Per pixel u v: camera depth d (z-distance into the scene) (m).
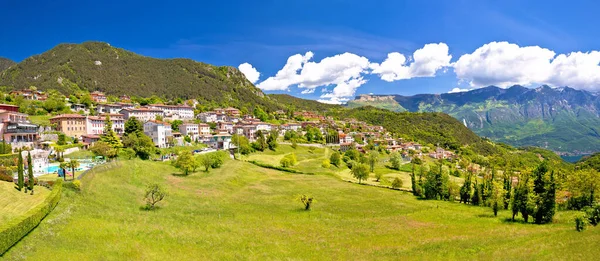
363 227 61.22
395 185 119.75
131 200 66.94
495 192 90.06
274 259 41.38
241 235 51.59
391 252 44.94
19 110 153.50
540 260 37.00
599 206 55.94
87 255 37.06
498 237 51.66
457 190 104.69
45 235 40.84
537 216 66.44
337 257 42.94
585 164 198.75
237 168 123.25
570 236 47.38
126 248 40.47
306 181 117.75
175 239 46.31
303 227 59.91
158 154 134.62
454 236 53.78
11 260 33.66
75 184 61.91
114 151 108.00
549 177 67.88
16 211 45.62
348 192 103.75
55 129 139.50
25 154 95.44
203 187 90.62
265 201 83.25
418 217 71.75
